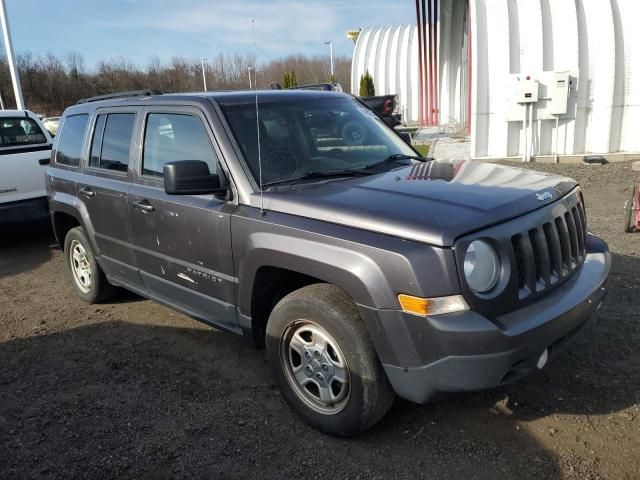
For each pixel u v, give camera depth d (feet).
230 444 10.33
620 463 9.18
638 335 13.42
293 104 13.26
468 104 63.36
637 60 38.86
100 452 10.33
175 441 10.52
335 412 10.07
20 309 18.37
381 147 13.52
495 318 8.63
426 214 8.95
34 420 11.50
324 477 9.30
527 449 9.68
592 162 40.06
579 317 9.68
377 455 9.77
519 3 40.86
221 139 11.62
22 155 25.54
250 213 10.76
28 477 9.75
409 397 9.02
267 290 11.19
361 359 9.27
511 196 9.75
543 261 9.50
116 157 14.94
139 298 18.61
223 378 12.86
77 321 16.90
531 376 11.91
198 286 12.42
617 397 11.01
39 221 26.84
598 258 11.32
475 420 10.58
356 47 111.55
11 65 53.36
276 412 11.31
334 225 9.52
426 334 8.41
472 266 8.43
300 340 10.42
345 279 9.08
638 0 38.22
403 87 103.09
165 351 14.44
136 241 14.10
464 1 68.80
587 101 40.55
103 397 12.28
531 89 39.40
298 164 11.86
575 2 39.63
